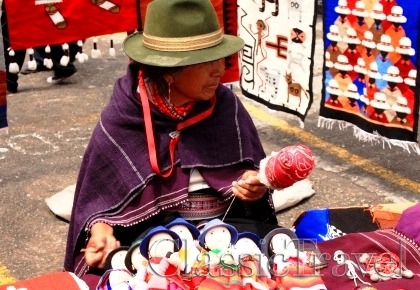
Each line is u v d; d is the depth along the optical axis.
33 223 3.82
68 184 4.26
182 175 2.61
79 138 4.98
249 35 4.60
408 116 3.78
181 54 2.43
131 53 2.51
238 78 4.79
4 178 4.34
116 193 2.60
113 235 2.59
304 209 3.89
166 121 2.60
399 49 3.70
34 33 4.56
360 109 4.04
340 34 4.00
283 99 4.47
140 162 2.59
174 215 2.64
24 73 6.49
